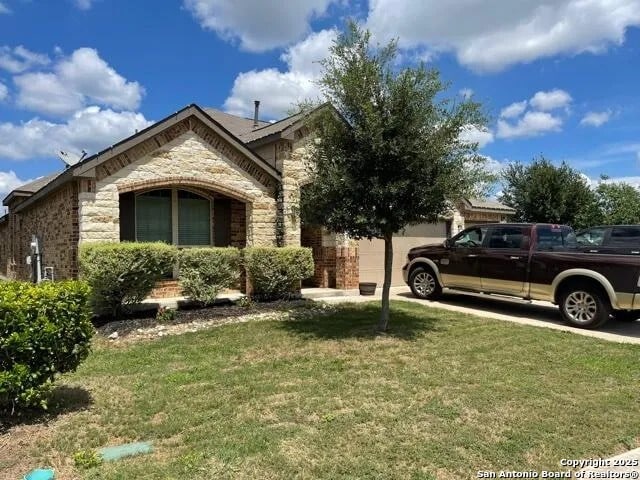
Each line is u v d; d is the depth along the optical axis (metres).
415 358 6.75
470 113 7.69
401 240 16.11
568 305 9.59
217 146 11.23
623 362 6.68
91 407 4.86
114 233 9.80
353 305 11.47
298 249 11.59
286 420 4.49
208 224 12.27
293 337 8.05
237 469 3.52
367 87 7.61
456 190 7.66
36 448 3.92
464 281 11.64
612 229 11.85
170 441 4.09
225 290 11.34
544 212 24.28
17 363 4.35
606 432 4.34
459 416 4.61
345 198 7.80
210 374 5.99
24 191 16.08
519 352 7.16
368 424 4.38
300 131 12.24
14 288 4.63
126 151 9.93
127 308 9.30
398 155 7.50
